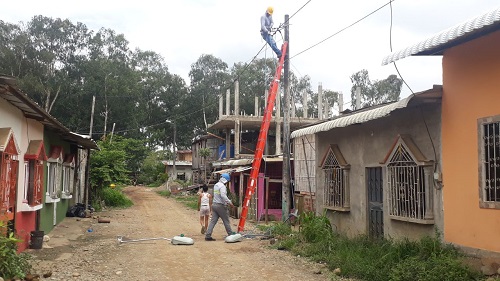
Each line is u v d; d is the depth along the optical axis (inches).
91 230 576.1
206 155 1647.4
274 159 778.8
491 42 265.4
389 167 370.6
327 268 340.5
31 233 419.8
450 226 299.0
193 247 444.8
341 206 452.4
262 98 2119.8
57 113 1878.7
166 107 2409.0
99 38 1969.7
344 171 447.2
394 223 364.5
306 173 681.0
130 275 317.7
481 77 272.8
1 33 1717.5
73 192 784.3
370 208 409.4
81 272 325.4
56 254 397.4
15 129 375.6
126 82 1940.2
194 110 2370.8
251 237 514.0
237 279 308.0
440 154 311.0
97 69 1897.1
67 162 654.5
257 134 1400.1
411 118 345.4
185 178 2253.9
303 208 681.6
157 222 708.0
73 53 1931.6
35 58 1754.4
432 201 318.3
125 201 1091.3
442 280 257.0
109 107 1916.8
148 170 2285.9
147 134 2353.6
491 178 265.3
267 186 716.7
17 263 285.4
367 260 325.4
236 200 869.2
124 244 465.4
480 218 271.4
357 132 431.5
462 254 283.7
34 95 1766.7
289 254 403.5
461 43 288.4
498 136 261.1
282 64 654.5
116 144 1023.6
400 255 315.6
